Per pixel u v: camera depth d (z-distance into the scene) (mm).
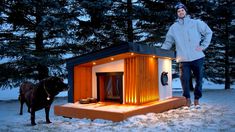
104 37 10867
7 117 5254
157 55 5656
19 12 9453
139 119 4434
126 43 4832
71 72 5750
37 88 4398
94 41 10945
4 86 9805
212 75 13789
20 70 9766
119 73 5559
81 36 10430
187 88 6086
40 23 8594
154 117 4656
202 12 12562
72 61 5711
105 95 5871
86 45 10781
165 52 5996
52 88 4406
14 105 7500
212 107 5809
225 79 14094
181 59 6051
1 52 8594
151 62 5844
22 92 5281
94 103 5609
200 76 6012
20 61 9094
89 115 4699
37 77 9883
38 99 4363
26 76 9750
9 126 4309
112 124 4195
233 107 5777
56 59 9219
